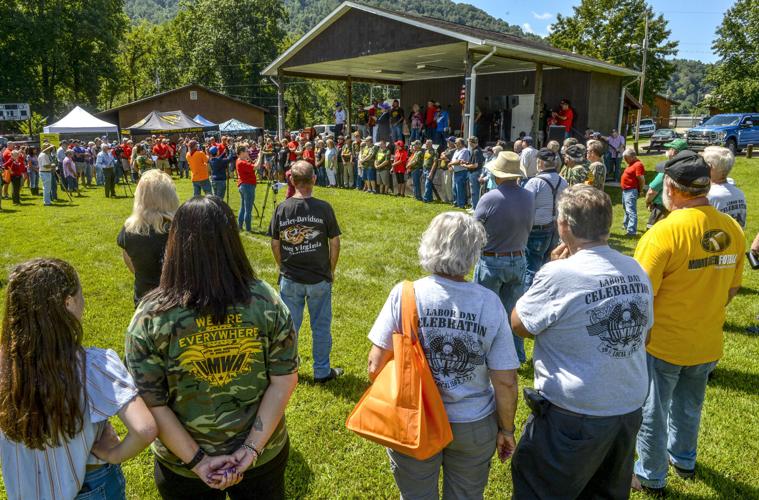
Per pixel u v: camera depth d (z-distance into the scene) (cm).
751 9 3834
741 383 418
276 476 196
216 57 5519
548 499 214
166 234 323
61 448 159
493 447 210
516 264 414
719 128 2330
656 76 3922
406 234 989
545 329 212
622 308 201
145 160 1941
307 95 6556
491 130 2119
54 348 152
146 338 167
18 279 154
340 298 629
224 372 172
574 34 4119
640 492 293
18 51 4103
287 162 1888
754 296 621
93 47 4659
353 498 297
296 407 387
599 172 554
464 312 202
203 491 188
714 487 297
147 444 163
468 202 1309
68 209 1362
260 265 795
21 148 1700
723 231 258
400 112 2027
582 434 204
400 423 194
